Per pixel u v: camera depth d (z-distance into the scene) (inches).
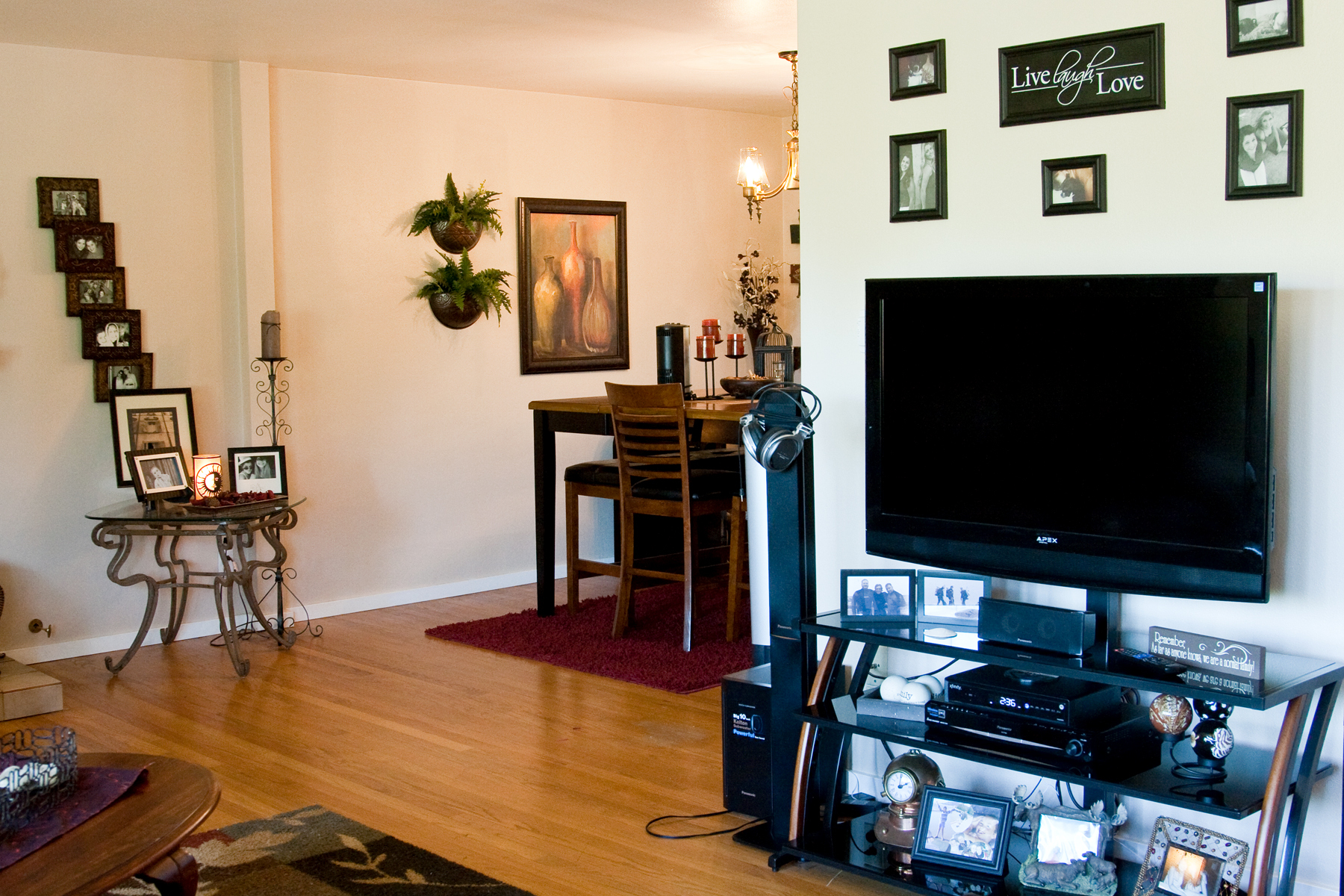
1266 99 92.9
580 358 249.8
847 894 103.7
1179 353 91.0
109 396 189.9
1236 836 99.0
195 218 199.2
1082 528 97.2
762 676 120.9
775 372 152.0
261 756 140.1
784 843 108.7
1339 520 92.3
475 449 235.3
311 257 211.6
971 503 103.8
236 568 204.5
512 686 167.9
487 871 108.3
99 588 192.4
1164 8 97.9
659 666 174.2
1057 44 103.3
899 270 116.2
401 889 104.5
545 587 208.2
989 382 101.7
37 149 183.6
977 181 110.0
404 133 221.5
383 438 222.1
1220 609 98.7
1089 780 90.3
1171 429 91.8
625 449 187.8
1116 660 92.0
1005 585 111.2
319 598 215.5
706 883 105.8
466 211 225.1
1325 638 93.5
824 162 120.6
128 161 192.1
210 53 192.9
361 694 165.5
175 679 174.7
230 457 190.5
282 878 106.7
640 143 257.0
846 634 104.0
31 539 185.5
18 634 184.4
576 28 181.0
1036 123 105.7
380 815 121.6
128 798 85.3
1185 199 98.1
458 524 233.9
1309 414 93.0
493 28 180.5
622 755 138.9
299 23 174.2
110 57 189.9
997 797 102.3
